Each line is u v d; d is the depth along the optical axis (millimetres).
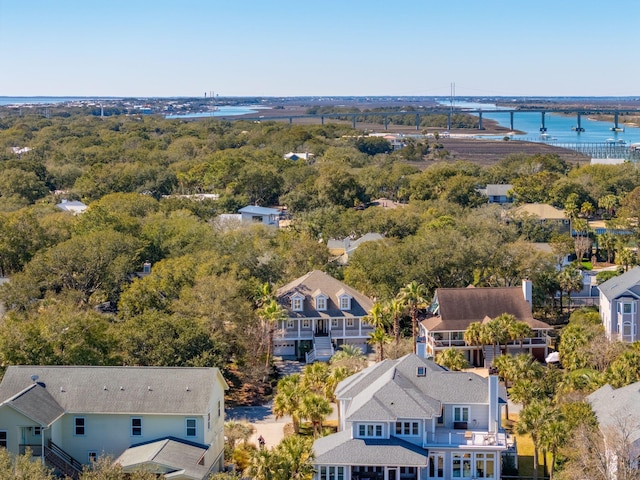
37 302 100625
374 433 63531
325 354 97438
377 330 89250
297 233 151625
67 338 76562
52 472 57500
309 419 72375
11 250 121750
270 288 103750
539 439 61219
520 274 115812
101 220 133875
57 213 153250
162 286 99750
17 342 74438
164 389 62719
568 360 85812
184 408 61156
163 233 130250
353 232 161625
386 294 109625
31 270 108500
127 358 78875
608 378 75000
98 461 54000
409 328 107625
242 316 90688
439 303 101188
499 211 166125
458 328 99062
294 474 56969
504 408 79750
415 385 68312
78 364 74438
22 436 58969
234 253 116562
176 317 84625
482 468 63875
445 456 63781
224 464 66938
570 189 198750
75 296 103125
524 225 158500
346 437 63844
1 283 107875
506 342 94312
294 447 57281
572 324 98750
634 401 64812
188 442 61344
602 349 83750
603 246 152000
